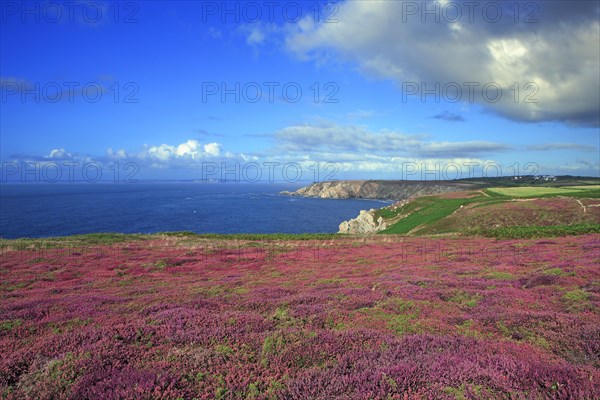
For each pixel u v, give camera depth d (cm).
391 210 11331
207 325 1183
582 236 3938
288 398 722
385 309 1455
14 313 1483
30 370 871
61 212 17725
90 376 785
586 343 963
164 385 757
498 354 875
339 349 967
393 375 765
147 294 1931
